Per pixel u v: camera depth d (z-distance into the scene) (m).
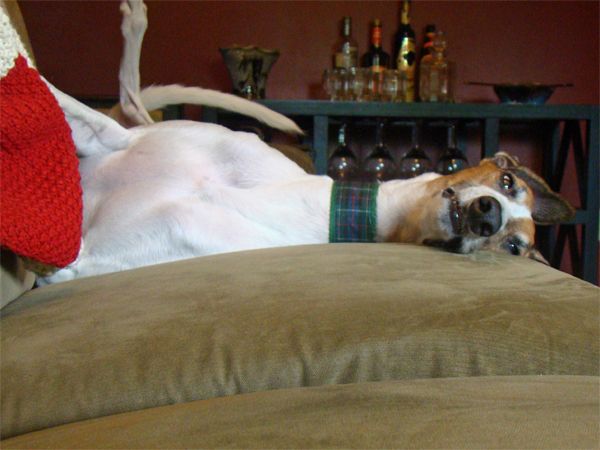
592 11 3.33
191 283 1.07
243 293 1.00
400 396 0.67
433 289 1.01
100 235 1.50
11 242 0.96
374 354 0.84
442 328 0.88
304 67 3.26
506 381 0.74
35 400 0.77
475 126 3.33
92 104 2.71
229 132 1.69
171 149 1.59
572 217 1.81
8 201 0.98
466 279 1.09
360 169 3.07
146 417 0.68
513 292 1.01
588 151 2.90
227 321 0.89
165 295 1.01
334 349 0.83
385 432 0.58
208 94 2.00
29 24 3.14
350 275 1.09
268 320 0.89
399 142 3.34
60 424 0.76
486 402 0.65
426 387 0.71
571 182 3.35
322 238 1.58
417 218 1.55
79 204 1.12
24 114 1.02
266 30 3.24
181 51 3.21
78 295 1.07
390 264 1.18
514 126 3.40
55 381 0.79
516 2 3.31
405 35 3.14
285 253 1.29
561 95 3.39
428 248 1.41
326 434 0.58
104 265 1.48
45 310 1.00
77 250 1.12
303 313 0.91
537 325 0.90
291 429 0.59
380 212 1.60
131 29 1.85
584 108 2.87
